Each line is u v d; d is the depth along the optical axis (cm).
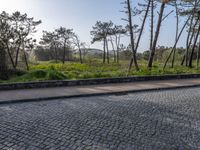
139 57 5488
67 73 2069
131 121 756
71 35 6088
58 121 745
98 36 6066
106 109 901
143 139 610
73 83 1397
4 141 584
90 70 2897
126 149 548
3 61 1825
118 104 990
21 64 3462
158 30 2367
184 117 818
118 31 6056
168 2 2331
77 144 570
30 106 944
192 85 1533
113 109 902
